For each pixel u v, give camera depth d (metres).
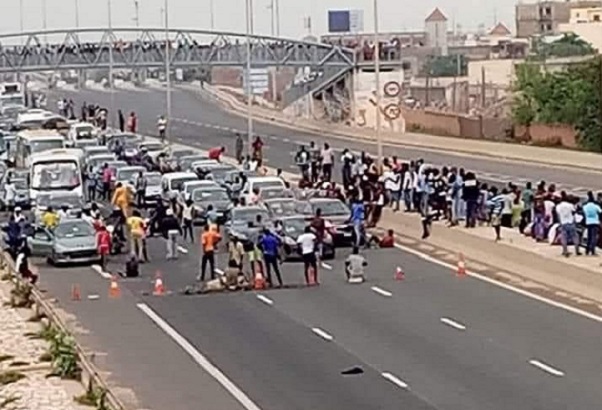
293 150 152.00
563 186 103.69
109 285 70.25
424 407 42.00
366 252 78.50
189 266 76.00
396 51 193.38
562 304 60.09
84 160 111.44
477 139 163.88
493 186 96.19
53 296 67.31
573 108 155.75
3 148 142.12
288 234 75.81
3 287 69.75
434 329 55.09
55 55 194.38
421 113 185.38
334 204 82.25
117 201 88.88
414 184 85.31
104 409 42.09
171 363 50.59
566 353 49.38
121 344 54.53
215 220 78.94
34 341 54.59
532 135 163.12
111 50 193.00
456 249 77.25
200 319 59.66
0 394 45.41
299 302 63.03
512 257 70.94
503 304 60.56
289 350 52.03
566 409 41.03
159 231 88.19
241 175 104.44
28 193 102.75
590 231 67.19
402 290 65.31
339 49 189.25
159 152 131.50
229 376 48.00
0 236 93.06
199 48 197.25
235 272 67.44
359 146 153.50
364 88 186.75
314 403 43.22
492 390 43.94
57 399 44.16
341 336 54.41
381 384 45.53
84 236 78.00
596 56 180.88
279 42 199.00
